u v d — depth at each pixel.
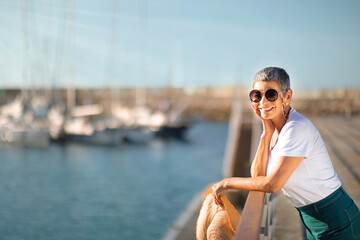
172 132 56.94
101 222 17.28
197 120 60.47
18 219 17.88
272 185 2.25
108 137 45.97
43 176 28.66
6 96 74.12
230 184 2.40
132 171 31.23
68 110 50.75
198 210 7.79
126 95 76.25
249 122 18.55
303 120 2.29
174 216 18.17
